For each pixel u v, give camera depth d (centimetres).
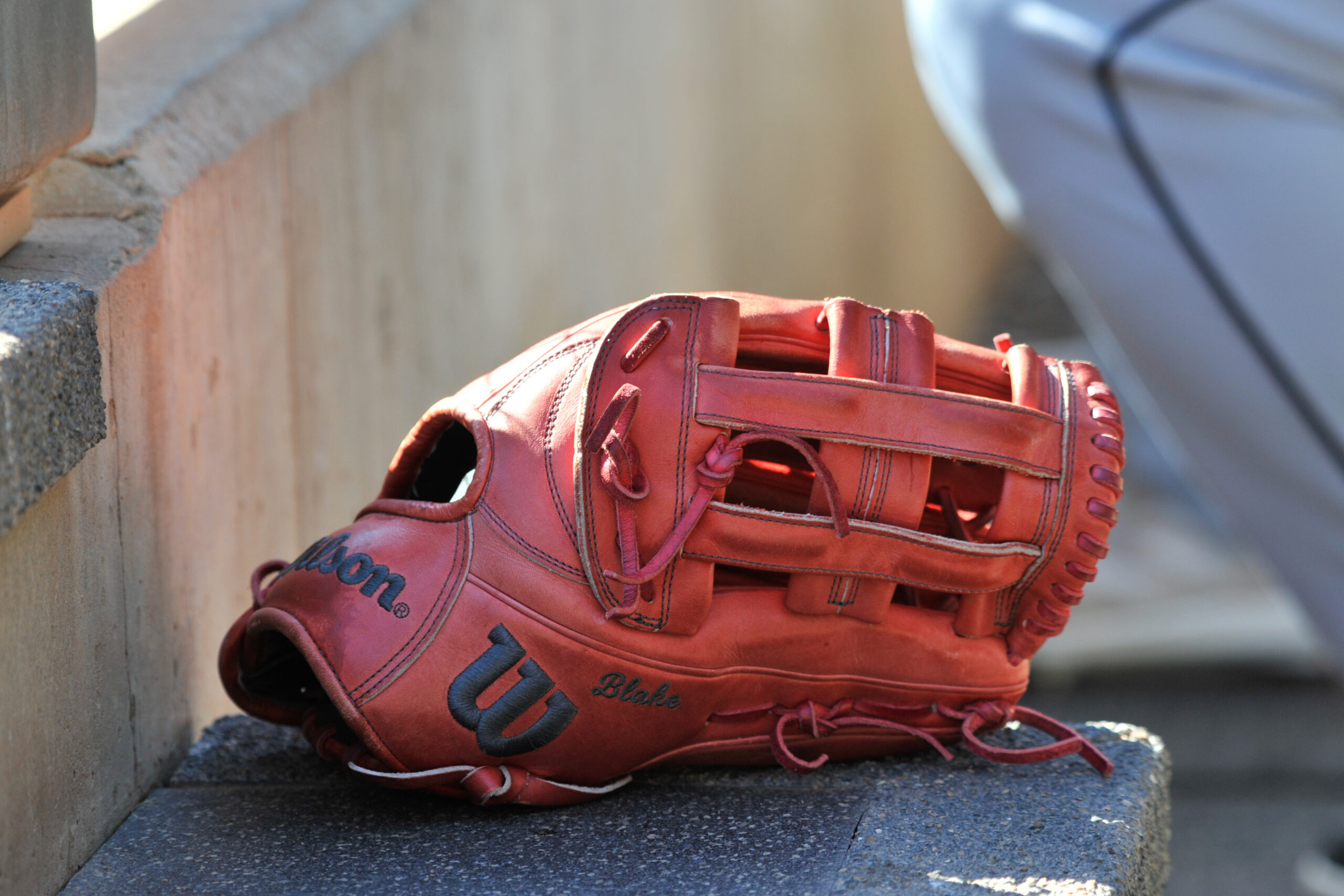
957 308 1520
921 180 1548
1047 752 240
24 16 213
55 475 189
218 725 279
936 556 226
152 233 262
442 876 206
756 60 1233
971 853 211
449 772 216
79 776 215
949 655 242
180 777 253
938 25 503
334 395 416
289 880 206
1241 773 693
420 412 526
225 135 320
